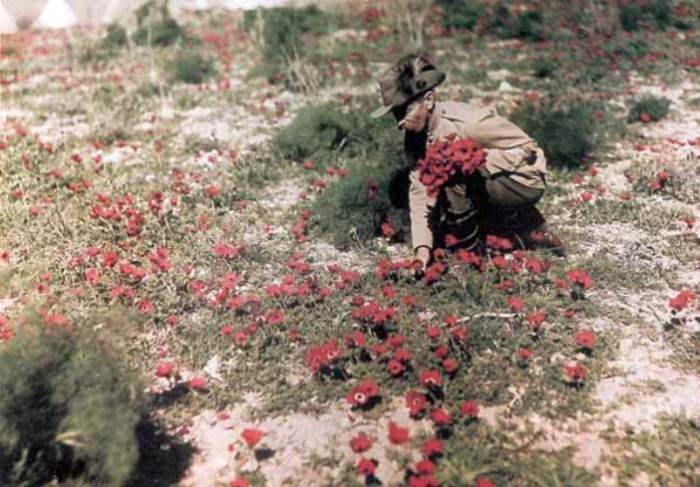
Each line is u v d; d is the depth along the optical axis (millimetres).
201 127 7570
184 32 13070
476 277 4031
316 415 3232
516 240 4414
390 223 4750
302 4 13688
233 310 3943
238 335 3635
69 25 15047
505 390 3301
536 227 4363
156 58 11430
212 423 3242
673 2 11359
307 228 4984
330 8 13297
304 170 6062
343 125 6410
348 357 3543
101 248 4816
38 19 15359
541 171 4047
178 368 3629
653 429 3059
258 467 2982
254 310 3996
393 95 3916
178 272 4461
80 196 5703
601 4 11117
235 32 13078
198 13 15484
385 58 10266
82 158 6656
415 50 10406
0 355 2752
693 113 7285
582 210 5051
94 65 11156
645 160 6004
